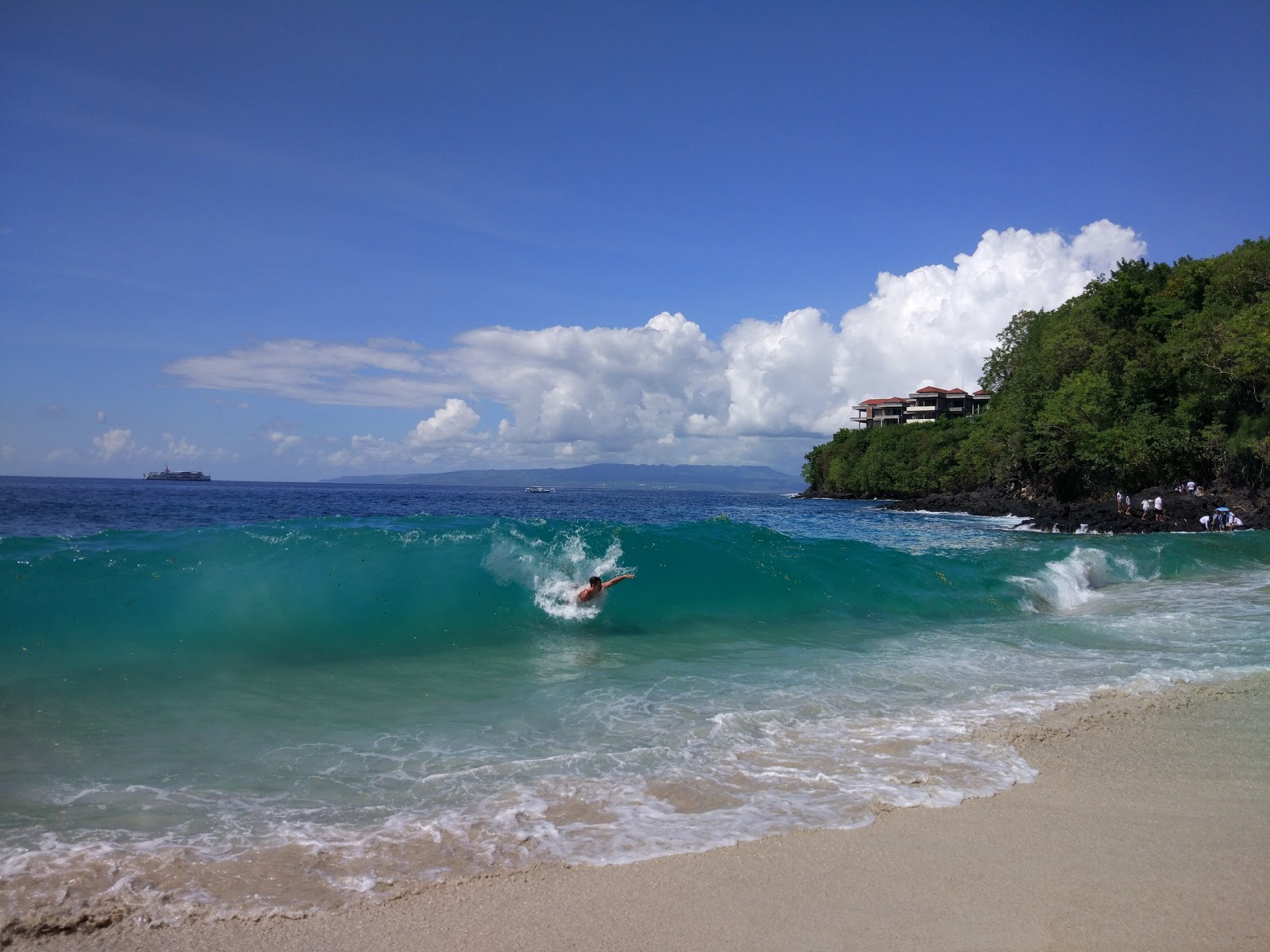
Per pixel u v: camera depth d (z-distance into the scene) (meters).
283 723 7.38
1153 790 5.91
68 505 54.66
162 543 11.91
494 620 11.85
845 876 4.50
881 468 99.19
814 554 16.81
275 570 11.54
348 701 8.16
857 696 8.71
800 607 14.22
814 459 129.00
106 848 4.73
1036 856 4.76
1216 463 52.72
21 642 8.71
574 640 11.42
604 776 6.11
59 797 5.51
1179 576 21.75
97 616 9.48
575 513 64.69
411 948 3.75
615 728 7.38
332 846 4.83
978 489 79.69
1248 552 24.89
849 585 15.35
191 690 8.23
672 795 5.72
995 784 6.01
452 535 13.63
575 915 4.06
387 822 5.21
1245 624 13.62
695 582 14.34
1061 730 7.41
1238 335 50.06
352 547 12.74
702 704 8.25
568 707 8.08
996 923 3.96
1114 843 4.96
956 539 37.03
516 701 8.29
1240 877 4.50
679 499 144.88
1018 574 17.55
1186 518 44.97
